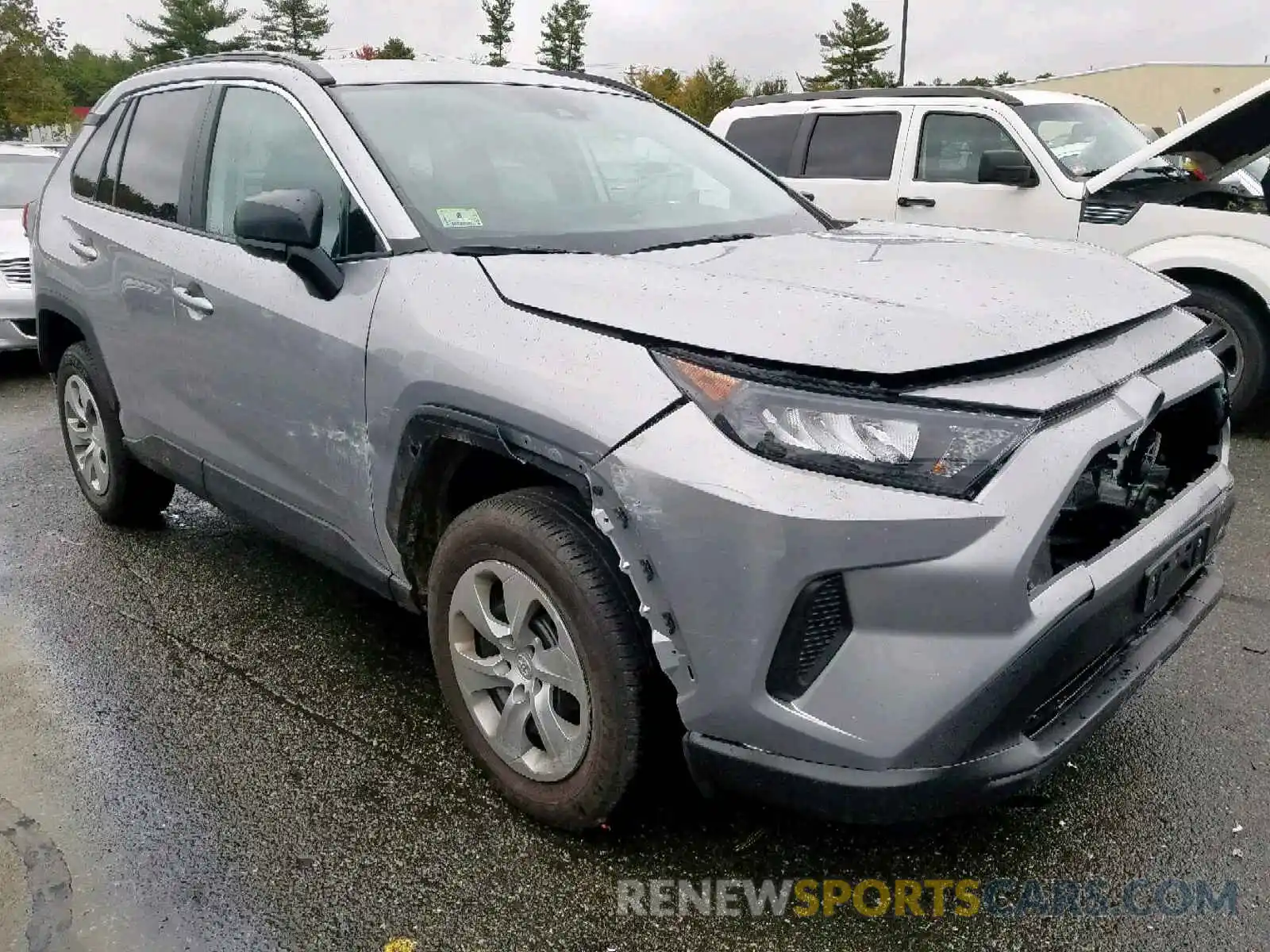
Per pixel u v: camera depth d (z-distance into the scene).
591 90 3.77
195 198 3.53
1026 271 2.55
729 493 1.95
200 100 3.68
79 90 67.12
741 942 2.23
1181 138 5.91
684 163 3.58
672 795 2.50
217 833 2.59
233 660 3.48
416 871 2.45
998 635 1.90
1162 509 2.41
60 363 4.62
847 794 1.98
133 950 2.21
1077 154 6.84
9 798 2.73
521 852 2.50
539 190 3.08
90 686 3.31
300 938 2.25
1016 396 1.97
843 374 1.95
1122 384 2.21
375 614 3.83
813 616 1.96
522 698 2.51
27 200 9.01
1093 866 2.46
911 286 2.34
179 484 3.90
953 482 1.90
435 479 2.64
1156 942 2.22
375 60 3.43
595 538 2.27
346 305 2.74
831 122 7.81
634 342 2.16
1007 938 2.24
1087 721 2.17
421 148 3.02
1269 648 3.50
